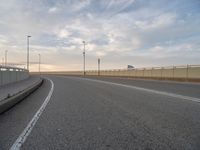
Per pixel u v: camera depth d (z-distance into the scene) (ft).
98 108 39.11
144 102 45.14
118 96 55.62
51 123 28.84
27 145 20.77
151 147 19.88
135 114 33.68
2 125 28.35
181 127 26.23
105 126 27.07
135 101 46.70
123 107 39.78
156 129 25.54
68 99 51.29
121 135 23.44
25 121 30.48
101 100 48.98
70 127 26.76
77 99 51.08
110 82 117.29
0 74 75.10
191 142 21.09
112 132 24.56
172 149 19.39
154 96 54.44
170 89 72.02
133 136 23.06
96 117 31.94
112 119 30.63
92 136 23.17
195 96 52.95
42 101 49.44
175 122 28.55
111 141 21.57
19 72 110.22
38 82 96.37
